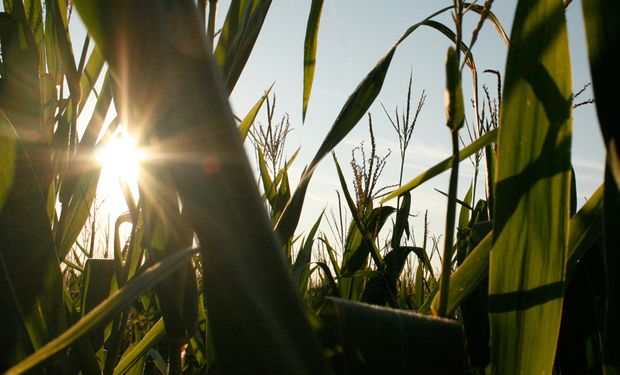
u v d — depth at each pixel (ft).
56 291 2.97
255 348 1.98
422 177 3.23
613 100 2.12
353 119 3.38
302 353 1.98
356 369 2.29
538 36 2.57
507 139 2.66
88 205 4.03
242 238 1.98
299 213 3.27
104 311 1.75
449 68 2.41
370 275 5.18
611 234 2.46
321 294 6.03
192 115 1.99
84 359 3.31
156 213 2.85
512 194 2.69
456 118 2.43
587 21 2.16
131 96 2.05
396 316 2.47
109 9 1.99
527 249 2.71
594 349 3.70
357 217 4.81
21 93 3.37
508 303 2.74
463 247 5.34
